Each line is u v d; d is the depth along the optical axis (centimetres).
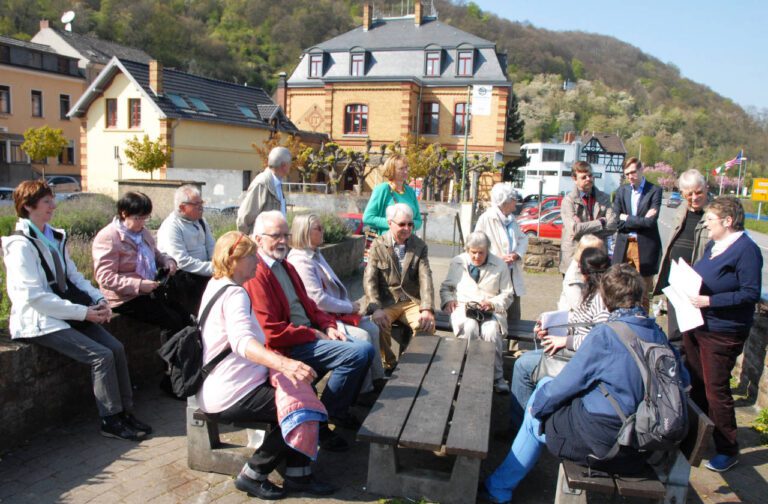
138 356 520
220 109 3166
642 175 645
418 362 434
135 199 482
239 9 9775
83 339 404
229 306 341
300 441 327
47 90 4372
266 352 322
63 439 409
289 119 4003
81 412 452
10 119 4119
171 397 495
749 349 554
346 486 362
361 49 3884
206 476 365
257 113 3412
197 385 348
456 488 333
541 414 320
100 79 2877
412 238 539
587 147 8356
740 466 415
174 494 342
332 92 3844
